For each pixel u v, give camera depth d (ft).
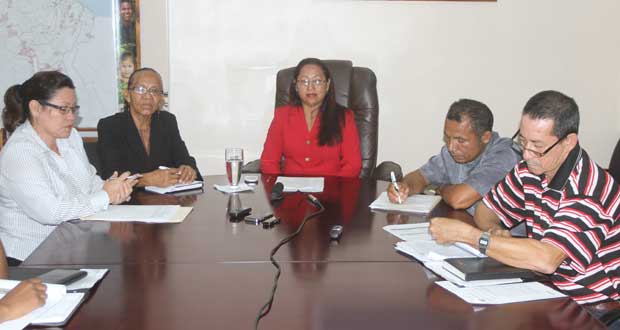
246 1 11.88
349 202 7.05
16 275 4.43
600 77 12.53
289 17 11.96
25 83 6.64
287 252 5.12
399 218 6.32
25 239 6.57
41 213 6.16
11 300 3.76
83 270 4.47
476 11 12.10
